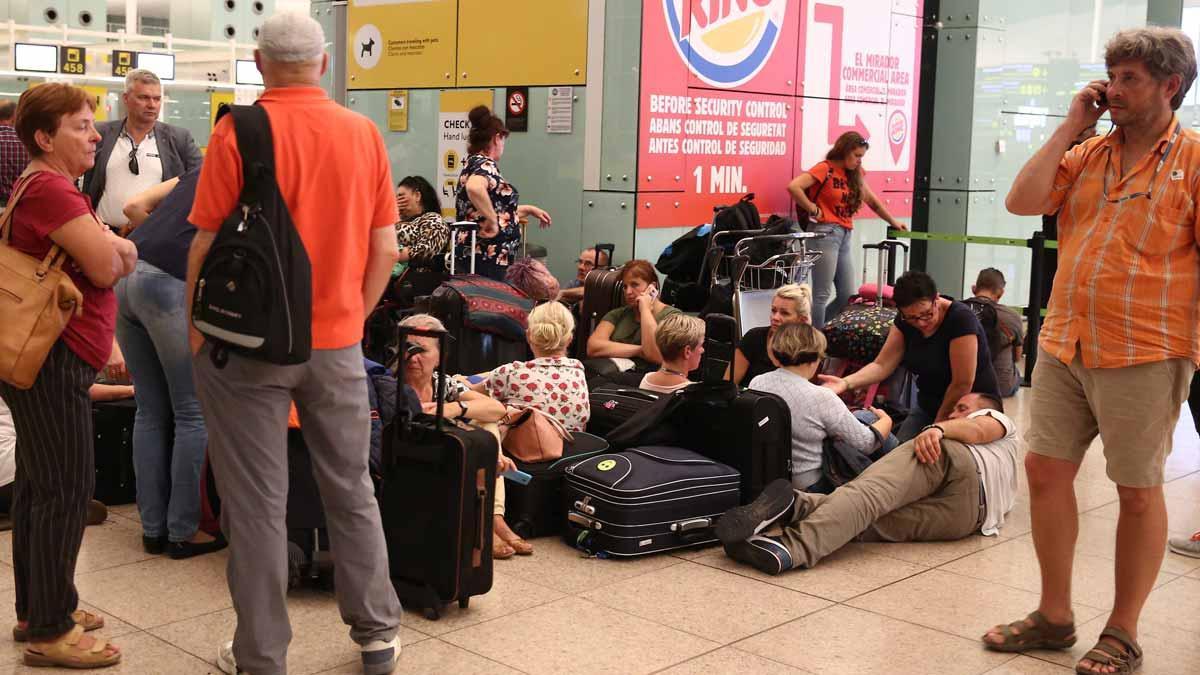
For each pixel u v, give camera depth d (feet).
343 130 10.73
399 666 12.17
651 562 15.75
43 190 11.39
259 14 60.80
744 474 16.69
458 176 29.01
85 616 12.84
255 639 10.84
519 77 27.58
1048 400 12.62
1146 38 11.50
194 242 10.56
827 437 17.67
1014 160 39.73
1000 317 27.37
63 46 47.24
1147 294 11.73
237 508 10.73
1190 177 11.59
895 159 33.45
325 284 10.73
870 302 26.37
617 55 25.82
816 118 30.37
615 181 26.12
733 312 23.85
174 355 14.67
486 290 21.54
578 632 13.24
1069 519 12.73
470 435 13.35
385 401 14.93
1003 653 12.94
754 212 25.22
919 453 16.60
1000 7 37.81
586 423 17.85
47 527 11.68
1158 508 12.21
